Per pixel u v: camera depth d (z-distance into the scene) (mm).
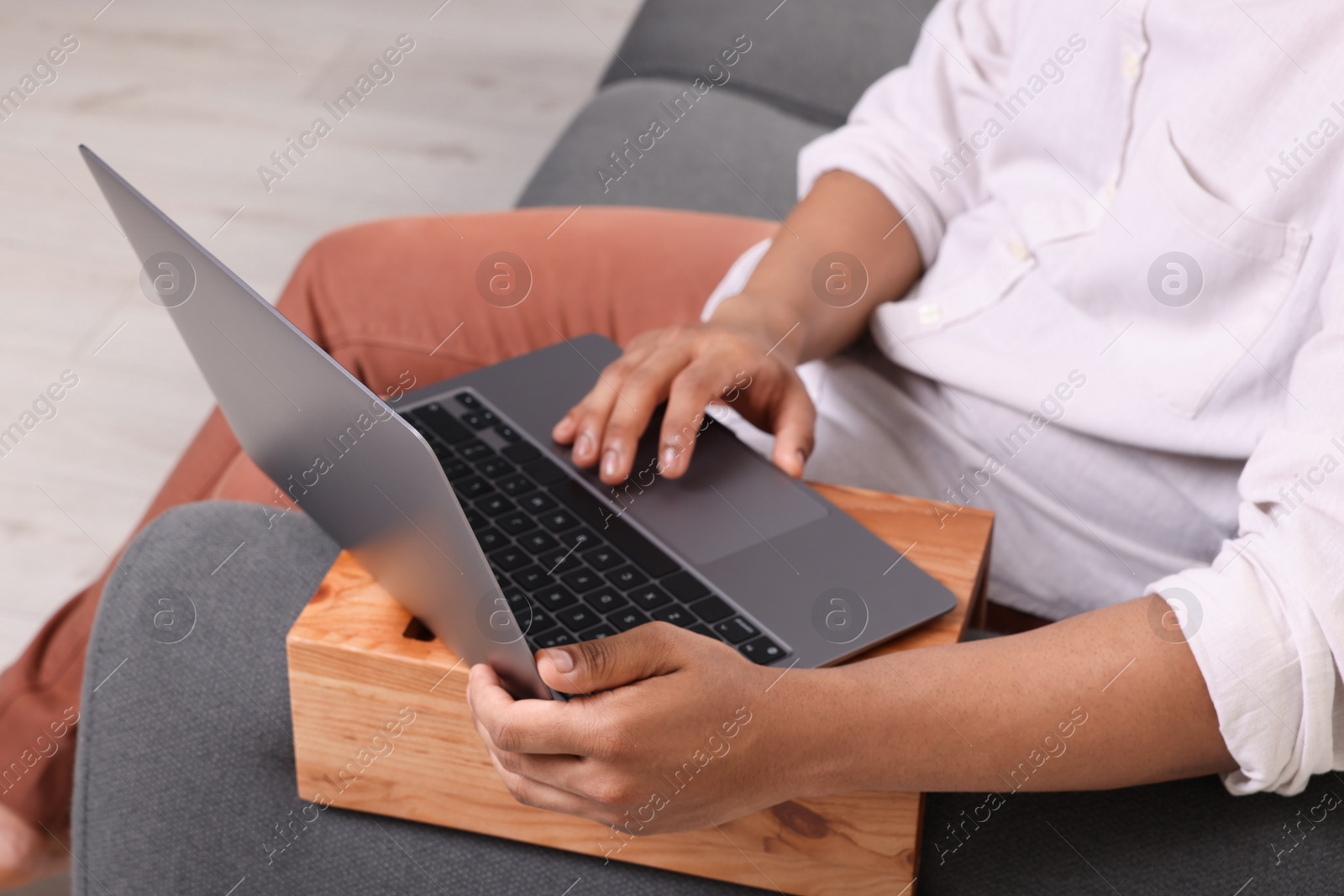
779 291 885
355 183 2133
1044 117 839
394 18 2643
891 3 1531
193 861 660
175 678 725
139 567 777
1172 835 625
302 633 633
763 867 634
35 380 1746
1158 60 741
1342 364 590
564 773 569
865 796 598
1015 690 583
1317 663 568
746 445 760
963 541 704
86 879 663
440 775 657
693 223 1129
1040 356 811
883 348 885
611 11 2707
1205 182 702
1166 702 583
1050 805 642
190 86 2387
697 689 551
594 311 1068
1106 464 776
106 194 638
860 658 632
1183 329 730
